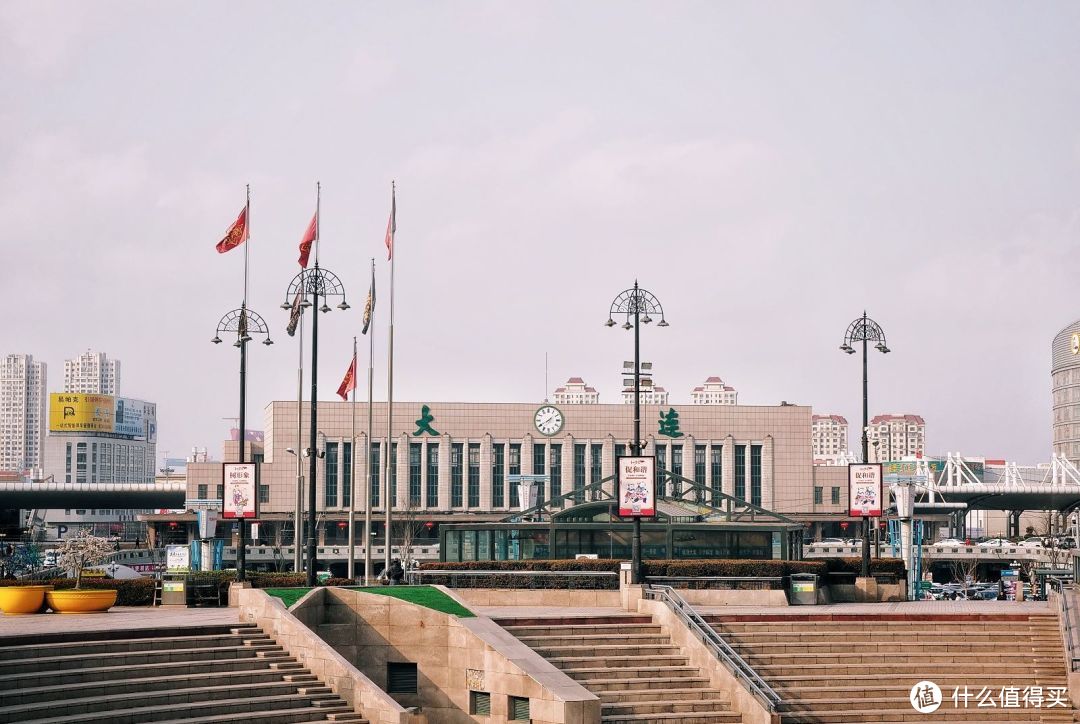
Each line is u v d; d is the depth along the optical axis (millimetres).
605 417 189125
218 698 42531
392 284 89375
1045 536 182375
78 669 41344
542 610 57656
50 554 137125
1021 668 50812
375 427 184750
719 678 48219
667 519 72688
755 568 62875
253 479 61344
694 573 62531
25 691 38656
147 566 130250
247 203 71812
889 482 107438
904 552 94938
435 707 49000
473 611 50906
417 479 185250
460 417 186750
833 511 190750
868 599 65875
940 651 52062
